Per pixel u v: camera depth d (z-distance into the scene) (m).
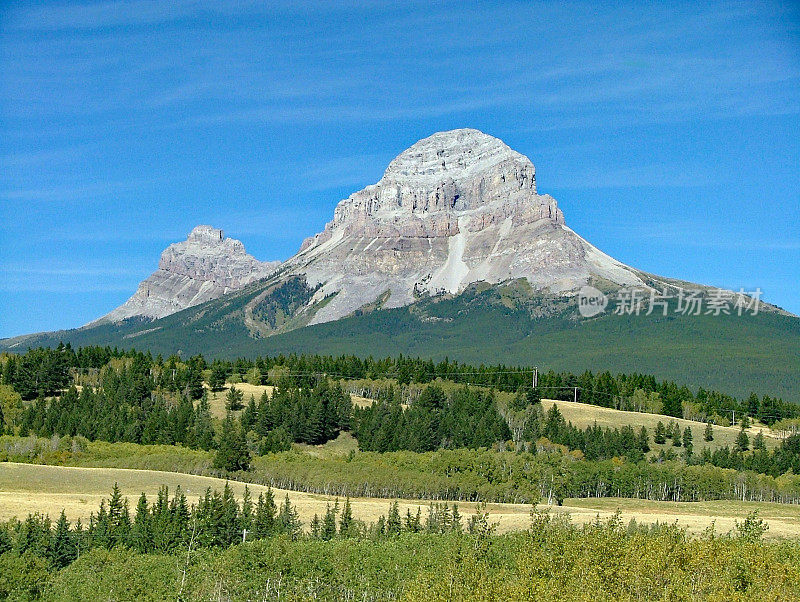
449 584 72.19
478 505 144.50
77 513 119.69
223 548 106.19
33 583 89.81
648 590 70.75
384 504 139.88
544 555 77.62
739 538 87.06
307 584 87.56
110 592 86.75
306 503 136.12
